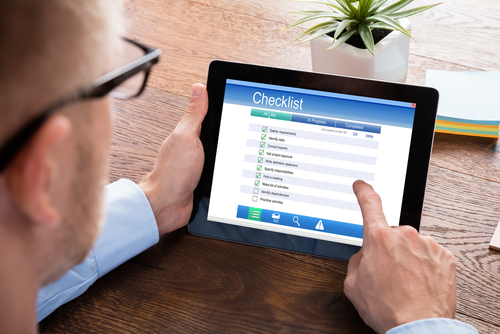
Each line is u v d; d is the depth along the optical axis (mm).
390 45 700
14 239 272
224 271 646
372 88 640
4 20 199
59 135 226
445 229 667
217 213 676
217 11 1008
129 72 307
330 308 604
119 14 268
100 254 597
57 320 583
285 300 614
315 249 653
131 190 653
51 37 211
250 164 667
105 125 301
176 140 661
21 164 230
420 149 627
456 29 936
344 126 646
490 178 719
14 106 216
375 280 542
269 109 662
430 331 489
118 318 592
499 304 588
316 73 650
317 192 650
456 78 819
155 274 641
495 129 754
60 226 301
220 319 596
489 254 637
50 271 335
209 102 672
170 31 963
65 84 229
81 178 293
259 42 936
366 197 600
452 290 536
